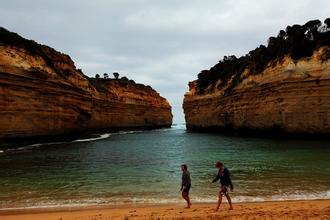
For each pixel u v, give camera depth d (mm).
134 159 27094
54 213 11289
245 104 53812
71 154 30609
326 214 9852
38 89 42844
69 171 20734
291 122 42562
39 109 42906
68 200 13352
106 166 22969
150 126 112812
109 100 83812
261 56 53656
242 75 57094
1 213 11438
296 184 15531
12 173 19953
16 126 38125
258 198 13109
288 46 46250
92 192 14750
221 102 66375
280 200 12703
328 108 39312
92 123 71125
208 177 18078
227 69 72625
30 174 19609
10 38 42031
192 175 18781
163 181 17109
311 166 20578
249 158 25672
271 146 34562
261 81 49375
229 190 14516
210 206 11758
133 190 15047
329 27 45312
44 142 43406
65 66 58000
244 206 11523
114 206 12312
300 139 41688
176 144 42750
